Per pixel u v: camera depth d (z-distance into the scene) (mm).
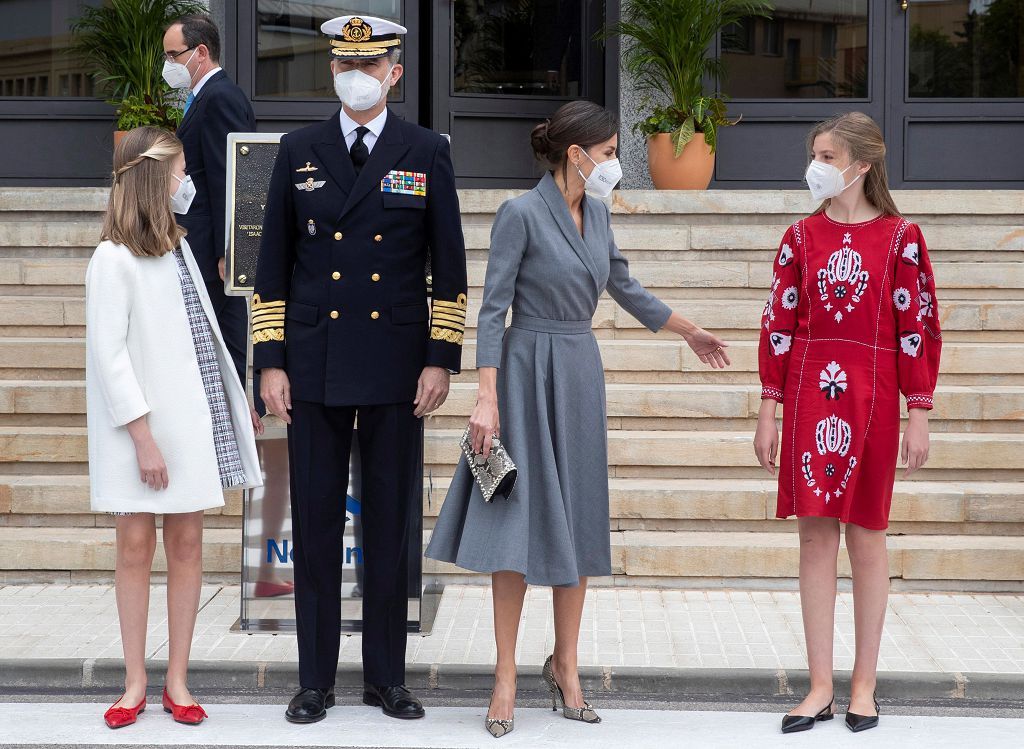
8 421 5492
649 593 4887
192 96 4812
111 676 4055
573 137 3629
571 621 3773
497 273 3650
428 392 3707
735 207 6438
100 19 7383
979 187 7789
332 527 3771
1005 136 7762
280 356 3729
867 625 3723
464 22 8031
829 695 3742
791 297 3797
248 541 4395
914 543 4938
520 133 8117
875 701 3934
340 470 3779
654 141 7082
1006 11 7719
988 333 5797
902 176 7797
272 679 4066
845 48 7805
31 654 4137
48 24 7852
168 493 3617
